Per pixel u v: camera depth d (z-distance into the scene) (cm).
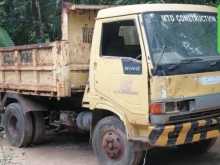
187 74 641
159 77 620
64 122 842
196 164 756
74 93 791
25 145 907
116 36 686
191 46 670
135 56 656
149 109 628
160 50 639
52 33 1277
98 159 722
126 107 663
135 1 959
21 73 880
